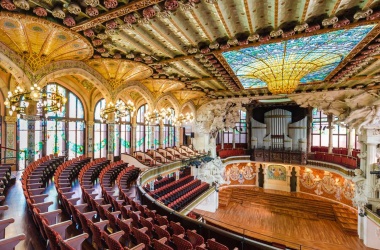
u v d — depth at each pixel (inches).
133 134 807.7
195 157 787.4
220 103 869.2
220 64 430.0
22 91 327.0
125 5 230.7
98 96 699.4
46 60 350.9
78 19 265.1
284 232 645.9
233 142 1055.0
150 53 381.4
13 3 220.1
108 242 168.2
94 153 692.7
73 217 232.5
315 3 238.2
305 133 924.0
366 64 447.2
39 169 398.9
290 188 952.3
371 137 597.9
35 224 216.8
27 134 518.3
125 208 264.7
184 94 751.1
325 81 568.4
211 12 259.4
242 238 216.1
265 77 449.7
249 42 316.8
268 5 240.1
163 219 255.9
